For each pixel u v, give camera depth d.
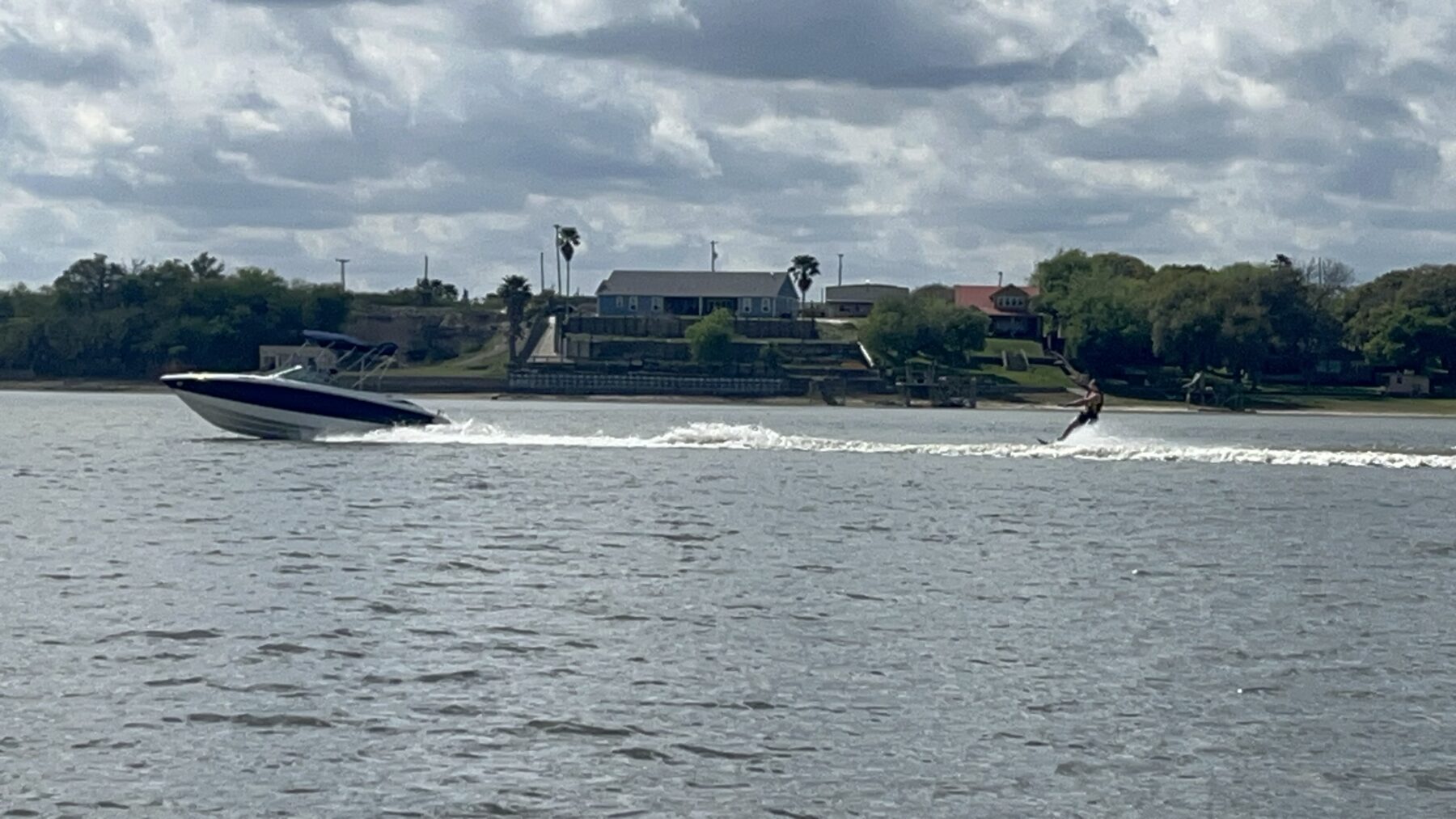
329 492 48.41
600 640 26.72
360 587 31.31
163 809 18.38
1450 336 174.25
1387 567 36.69
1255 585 33.62
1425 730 22.06
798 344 181.62
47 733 20.89
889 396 170.12
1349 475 61.00
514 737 21.14
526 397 166.75
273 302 185.00
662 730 21.52
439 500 46.72
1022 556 37.59
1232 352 170.50
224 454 61.62
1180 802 19.19
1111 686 24.22
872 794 19.27
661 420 120.19
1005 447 67.50
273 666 24.44
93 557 34.91
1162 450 65.75
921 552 38.03
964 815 18.66
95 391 171.62
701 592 31.58
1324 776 20.12
